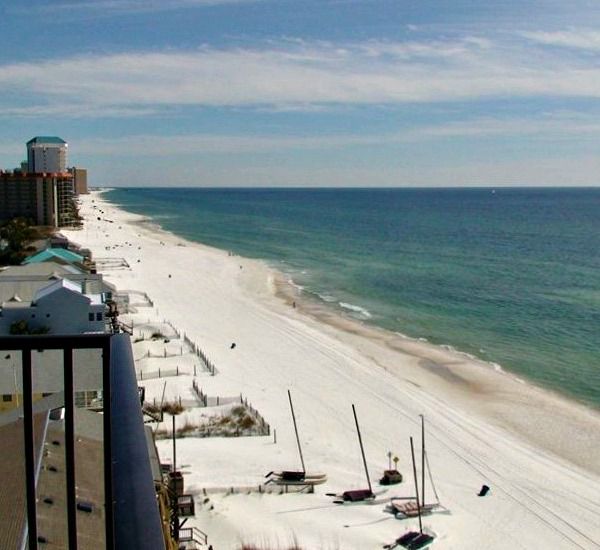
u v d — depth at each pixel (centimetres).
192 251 14950
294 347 7225
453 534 3644
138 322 7912
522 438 5009
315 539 3525
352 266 13150
